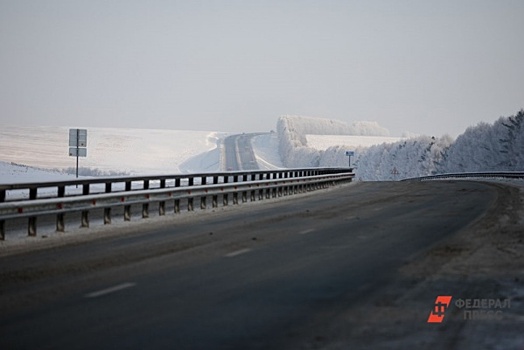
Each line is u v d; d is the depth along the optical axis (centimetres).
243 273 2319
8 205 3184
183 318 1662
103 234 3491
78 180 3775
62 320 1641
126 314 1706
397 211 4809
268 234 3466
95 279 2203
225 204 5494
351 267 2434
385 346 1416
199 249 2912
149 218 4331
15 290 2020
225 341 1453
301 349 1392
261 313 1717
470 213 4500
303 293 1973
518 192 6956
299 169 7725
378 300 1872
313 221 4147
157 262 2559
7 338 1475
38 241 3216
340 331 1538
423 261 2545
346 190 7988
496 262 2498
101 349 1391
